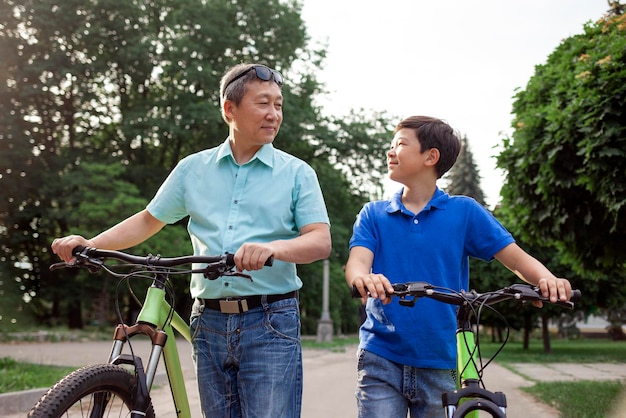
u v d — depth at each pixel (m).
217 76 27.78
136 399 2.39
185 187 2.97
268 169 2.88
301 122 29.42
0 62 25.91
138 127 27.14
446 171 3.11
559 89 8.69
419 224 3.02
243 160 2.93
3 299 23.98
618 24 8.39
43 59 26.73
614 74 7.87
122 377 2.38
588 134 8.09
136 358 2.44
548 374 13.30
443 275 2.97
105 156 28.09
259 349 2.74
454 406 2.18
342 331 54.25
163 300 2.63
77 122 28.83
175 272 2.50
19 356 12.70
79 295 28.05
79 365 10.95
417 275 2.97
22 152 26.08
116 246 3.01
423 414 2.93
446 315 2.93
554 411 7.41
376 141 30.14
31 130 27.28
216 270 2.34
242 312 2.76
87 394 2.25
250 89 2.84
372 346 2.96
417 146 3.04
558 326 49.44
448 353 2.92
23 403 6.82
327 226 2.84
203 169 2.95
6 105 26.48
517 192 9.64
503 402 2.18
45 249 28.61
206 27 27.28
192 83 27.81
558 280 2.37
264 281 2.75
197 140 29.48
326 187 30.83
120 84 28.95
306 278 32.22
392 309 2.94
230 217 2.84
